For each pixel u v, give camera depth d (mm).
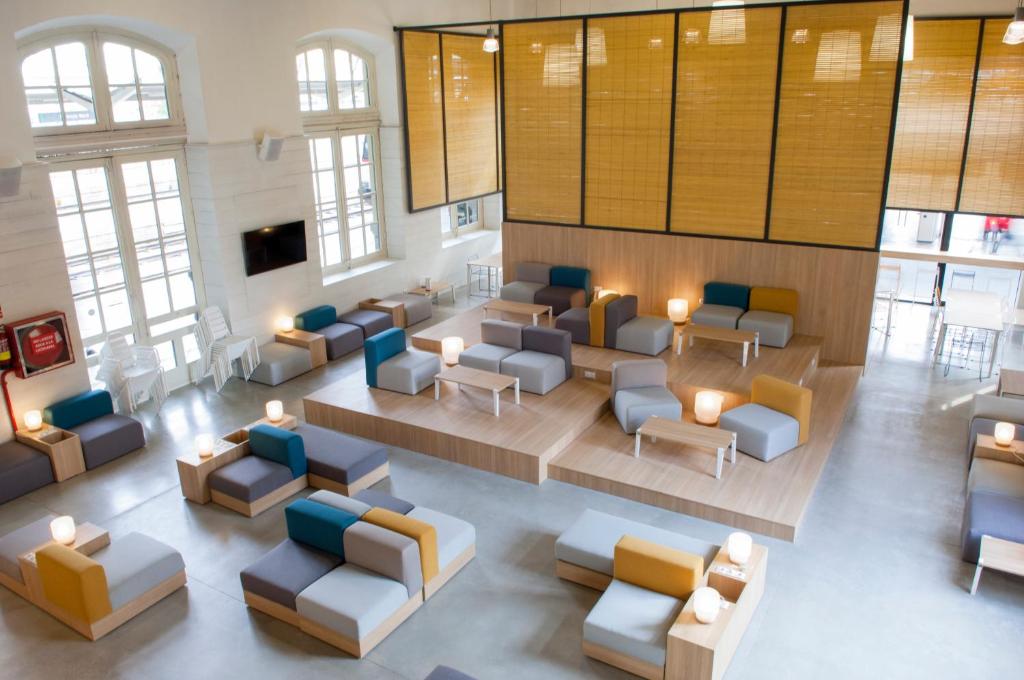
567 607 5516
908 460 7535
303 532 5758
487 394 8602
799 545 6188
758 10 8867
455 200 13281
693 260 10180
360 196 12000
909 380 9500
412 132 12031
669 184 10023
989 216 11023
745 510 6395
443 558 5715
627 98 9953
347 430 8359
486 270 14844
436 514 6113
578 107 10328
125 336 8992
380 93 11805
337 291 11344
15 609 5641
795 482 6812
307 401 8555
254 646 5207
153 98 8805
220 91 9094
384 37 11266
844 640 5148
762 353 9227
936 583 5719
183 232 9430
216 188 9258
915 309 12312
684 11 9250
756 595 5359
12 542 5906
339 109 11336
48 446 7328
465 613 5465
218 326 9633
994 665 4926
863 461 7527
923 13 10539
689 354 9328
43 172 7484
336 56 11172
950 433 8086
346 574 5410
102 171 8484
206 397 9398
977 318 9484
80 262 8422
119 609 5406
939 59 10625
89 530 5910
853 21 8422
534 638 5219
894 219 12195
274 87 9750
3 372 7453
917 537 6285
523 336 8953
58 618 5516
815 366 9305
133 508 6945
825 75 8734
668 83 9633
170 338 9500
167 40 8656
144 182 8891
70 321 7902
